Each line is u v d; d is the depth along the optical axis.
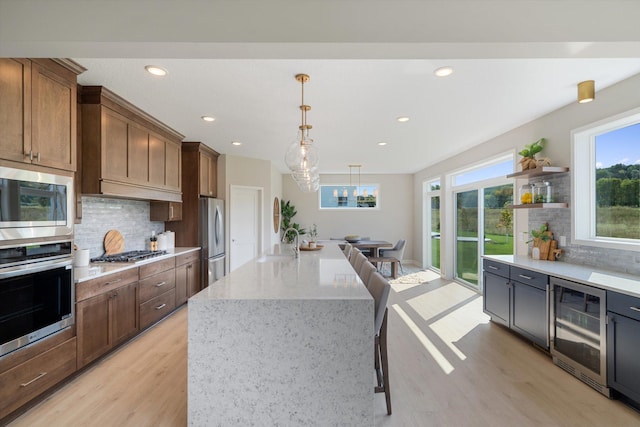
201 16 1.69
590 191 3.15
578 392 2.28
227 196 5.83
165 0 1.69
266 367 1.70
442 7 1.69
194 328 1.70
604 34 1.66
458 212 6.07
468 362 2.76
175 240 4.97
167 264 3.82
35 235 2.08
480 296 4.95
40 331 2.09
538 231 3.58
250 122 3.91
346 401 1.71
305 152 3.20
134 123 3.43
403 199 8.70
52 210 2.23
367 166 7.42
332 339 1.71
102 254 3.57
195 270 4.73
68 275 2.32
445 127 4.12
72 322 2.36
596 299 2.29
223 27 1.69
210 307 1.69
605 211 3.02
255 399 1.70
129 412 2.05
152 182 3.80
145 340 3.22
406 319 3.89
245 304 1.69
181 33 1.68
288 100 3.19
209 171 5.47
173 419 1.98
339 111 3.51
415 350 3.01
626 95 2.67
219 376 1.70
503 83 2.78
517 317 3.20
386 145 5.18
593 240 3.01
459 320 3.85
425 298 4.84
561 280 2.61
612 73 2.57
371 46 1.73
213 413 1.70
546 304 2.79
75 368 2.39
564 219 3.32
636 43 1.67
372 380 1.71
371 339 1.71
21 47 1.72
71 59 2.32
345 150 5.58
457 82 2.76
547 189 3.38
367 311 1.71
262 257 3.29
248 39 1.69
